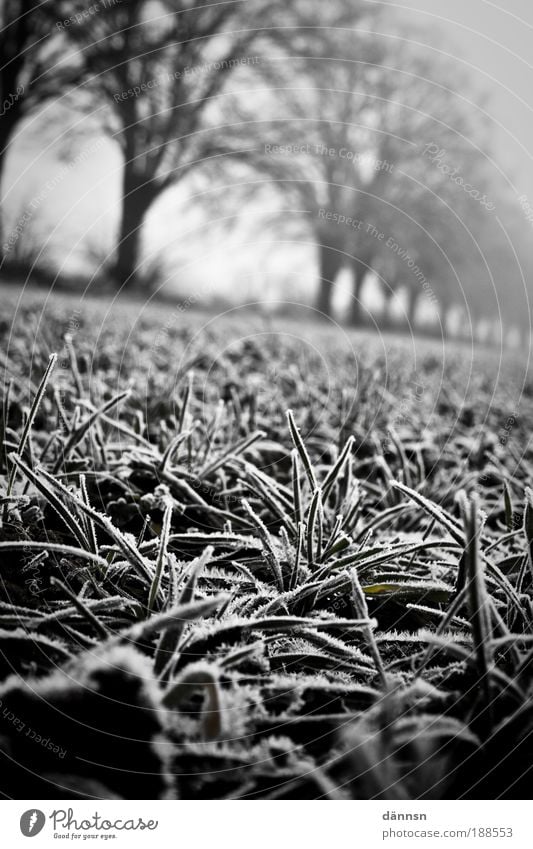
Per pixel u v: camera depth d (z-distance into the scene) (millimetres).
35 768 248
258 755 266
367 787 259
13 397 655
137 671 258
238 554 449
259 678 300
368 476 655
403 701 295
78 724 252
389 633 356
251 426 718
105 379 894
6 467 495
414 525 535
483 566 390
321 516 419
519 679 321
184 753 261
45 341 929
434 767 261
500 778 268
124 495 510
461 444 800
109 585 387
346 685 293
